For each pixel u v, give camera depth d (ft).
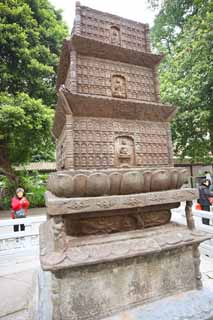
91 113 9.41
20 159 43.42
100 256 7.58
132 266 8.50
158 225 10.28
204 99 29.68
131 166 9.86
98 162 9.26
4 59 37.42
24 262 15.89
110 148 9.59
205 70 28.63
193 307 8.24
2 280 13.02
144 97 11.16
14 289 11.80
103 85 10.24
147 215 10.06
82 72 9.92
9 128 32.48
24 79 38.22
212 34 26.23
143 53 10.71
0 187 48.96
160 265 9.03
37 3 39.78
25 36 35.88
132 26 11.69
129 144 10.07
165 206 10.29
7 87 38.22
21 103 32.91
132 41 11.55
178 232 9.55
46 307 8.10
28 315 8.93
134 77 11.14
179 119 29.78
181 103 29.22
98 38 10.64
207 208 21.67
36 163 61.21
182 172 9.89
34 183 49.29
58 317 7.19
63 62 10.80
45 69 38.17
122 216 9.49
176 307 8.24
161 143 10.78
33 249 17.24
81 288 7.66
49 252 7.64
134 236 8.91
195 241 9.30
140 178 8.77
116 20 11.28
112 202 8.20
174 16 42.14
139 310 8.13
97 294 7.83
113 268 8.18
